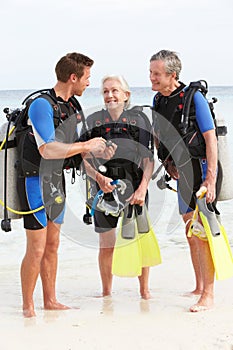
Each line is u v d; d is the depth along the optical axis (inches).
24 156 191.8
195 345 169.8
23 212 194.1
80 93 195.3
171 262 270.2
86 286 238.5
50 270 205.8
